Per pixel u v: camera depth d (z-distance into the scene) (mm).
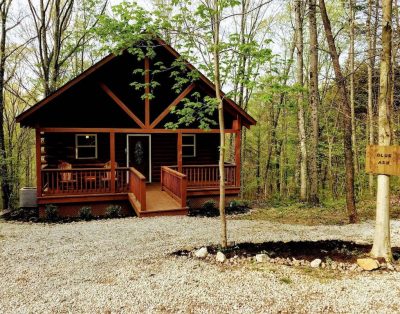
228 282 5043
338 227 8688
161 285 4961
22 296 4672
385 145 5621
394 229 8156
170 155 14758
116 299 4531
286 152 22875
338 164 19812
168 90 13508
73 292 4766
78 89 11773
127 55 12055
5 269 5730
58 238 7785
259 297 4543
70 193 10820
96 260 6137
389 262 5660
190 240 7469
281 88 5801
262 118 23547
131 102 13352
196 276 5281
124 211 11297
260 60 5895
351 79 15336
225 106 12094
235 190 12242
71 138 13000
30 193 12078
